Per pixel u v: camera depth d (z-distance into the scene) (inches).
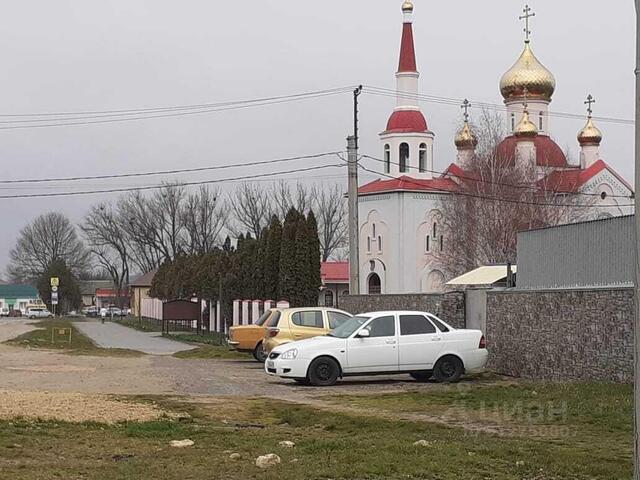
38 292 4948.3
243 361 1172.5
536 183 2527.1
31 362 1119.6
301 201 3818.9
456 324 1083.3
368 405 666.2
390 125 2913.4
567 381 778.8
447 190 2770.7
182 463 405.7
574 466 413.7
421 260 2854.3
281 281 1684.3
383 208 2903.5
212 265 2258.9
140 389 778.2
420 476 387.2
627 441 497.7
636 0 259.6
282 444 464.1
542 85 2753.4
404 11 2906.0
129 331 2479.1
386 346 826.2
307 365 810.2
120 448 449.7
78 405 604.1
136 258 4133.9
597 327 770.8
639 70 259.1
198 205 4020.7
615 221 914.7
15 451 426.0
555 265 1029.8
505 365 925.8
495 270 1502.2
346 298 1380.4
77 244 5059.1
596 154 2896.2
